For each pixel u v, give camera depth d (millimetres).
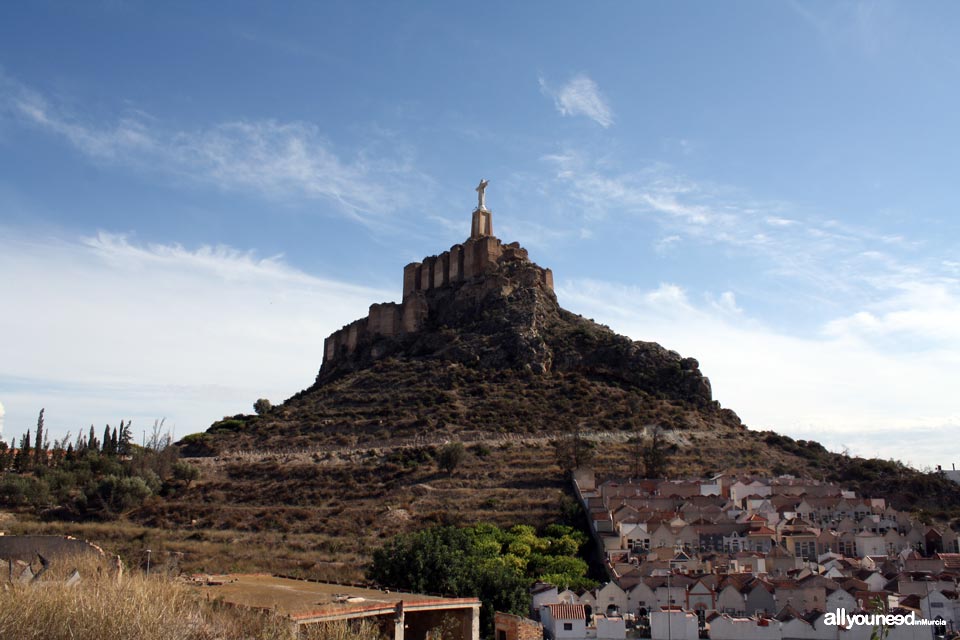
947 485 130375
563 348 179625
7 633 23594
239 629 28328
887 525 105188
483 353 177750
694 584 76250
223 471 139500
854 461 147125
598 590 76375
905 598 72000
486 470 129125
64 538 41375
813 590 74250
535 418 153125
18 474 140000
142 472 131375
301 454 144375
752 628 67250
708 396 169750
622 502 108562
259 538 104125
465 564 67250
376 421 155250
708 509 105438
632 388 168750
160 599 27391
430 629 39156
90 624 24625
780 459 145625
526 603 66312
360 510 114812
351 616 34188
